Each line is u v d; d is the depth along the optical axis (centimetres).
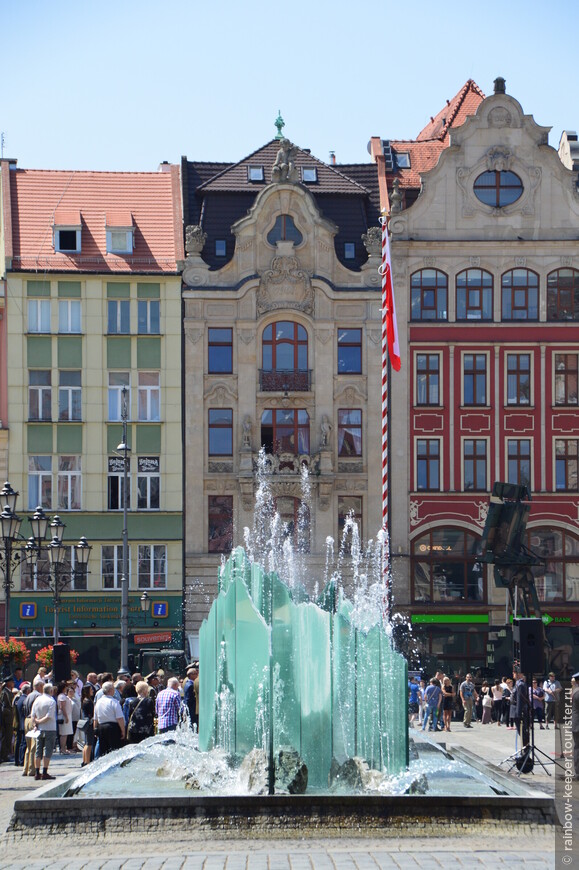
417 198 6650
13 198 6738
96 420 6500
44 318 6512
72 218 6619
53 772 2819
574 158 6969
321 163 6925
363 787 2102
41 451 6475
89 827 1822
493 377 6581
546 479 6556
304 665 2141
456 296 6588
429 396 6569
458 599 6481
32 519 4088
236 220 6694
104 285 6531
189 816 1827
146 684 2842
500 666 5859
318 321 6544
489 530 4991
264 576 2514
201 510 6500
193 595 6456
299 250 6575
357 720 2156
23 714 3180
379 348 6562
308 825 1820
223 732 2356
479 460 6569
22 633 6309
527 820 1834
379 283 6562
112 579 6444
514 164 6619
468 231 6594
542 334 6594
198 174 7019
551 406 6575
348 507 6550
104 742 2597
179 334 6538
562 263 6606
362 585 6456
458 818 1828
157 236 6681
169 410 6525
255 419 6544
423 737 3145
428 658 6331
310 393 6525
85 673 5569
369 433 6544
